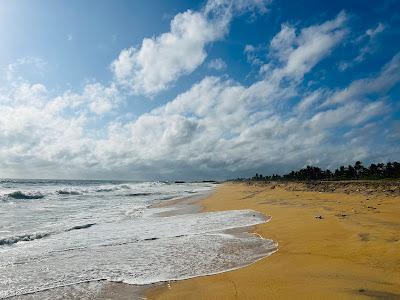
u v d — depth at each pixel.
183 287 8.88
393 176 66.19
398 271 8.49
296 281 8.51
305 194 34.94
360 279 8.20
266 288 8.26
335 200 26.95
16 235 16.14
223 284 8.88
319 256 10.72
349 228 14.05
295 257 11.05
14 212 27.66
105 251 13.13
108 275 10.04
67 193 55.53
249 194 45.06
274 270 9.80
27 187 79.94
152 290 8.77
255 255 11.95
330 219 16.92
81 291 8.77
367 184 32.88
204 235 16.02
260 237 15.20
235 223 19.44
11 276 10.06
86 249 13.54
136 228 18.66
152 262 11.37
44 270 10.64
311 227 15.59
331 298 7.14
